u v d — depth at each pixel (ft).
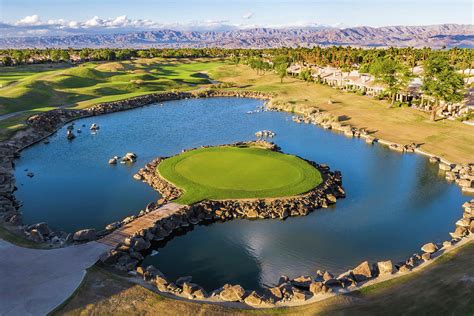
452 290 108.88
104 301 110.01
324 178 214.48
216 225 173.99
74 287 115.24
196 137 316.19
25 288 114.11
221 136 319.27
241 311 107.76
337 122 348.18
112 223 173.68
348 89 495.82
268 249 155.63
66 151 278.46
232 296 112.88
